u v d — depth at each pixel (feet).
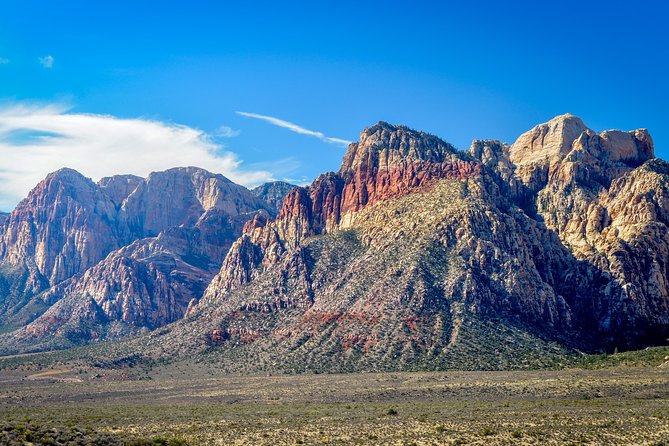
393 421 517.55
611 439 438.81
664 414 507.71
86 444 408.67
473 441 442.91
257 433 476.54
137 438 447.01
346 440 451.53
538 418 510.17
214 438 460.14
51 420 535.19
